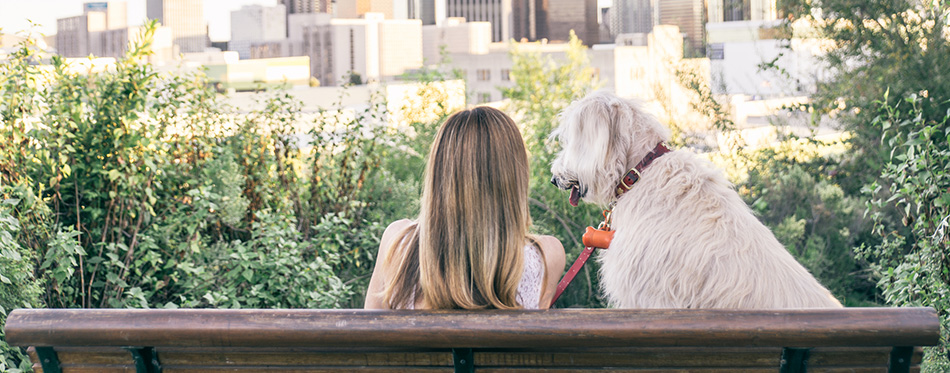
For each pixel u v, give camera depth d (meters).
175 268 4.24
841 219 6.19
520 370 1.75
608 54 49.97
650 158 2.50
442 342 1.65
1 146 3.69
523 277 2.06
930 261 3.20
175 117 4.70
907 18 5.94
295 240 4.49
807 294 2.29
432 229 1.93
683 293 2.31
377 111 5.83
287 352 1.76
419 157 6.21
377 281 2.13
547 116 6.27
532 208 5.45
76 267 3.93
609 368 1.74
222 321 1.67
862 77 6.15
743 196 6.29
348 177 5.25
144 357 1.77
